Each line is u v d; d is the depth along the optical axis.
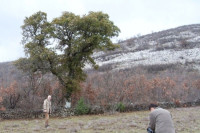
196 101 28.14
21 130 14.43
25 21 22.17
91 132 13.38
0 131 14.10
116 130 13.95
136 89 25.94
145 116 20.27
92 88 24.16
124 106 23.53
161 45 71.44
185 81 32.25
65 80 22.14
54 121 18.41
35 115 20.67
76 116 21.17
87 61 23.92
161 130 6.87
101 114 22.08
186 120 17.22
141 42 81.50
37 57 21.05
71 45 22.28
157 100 26.66
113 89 24.97
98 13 23.11
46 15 22.44
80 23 21.67
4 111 19.94
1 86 23.12
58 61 21.97
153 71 44.97
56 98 22.83
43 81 22.97
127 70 42.72
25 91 21.70
